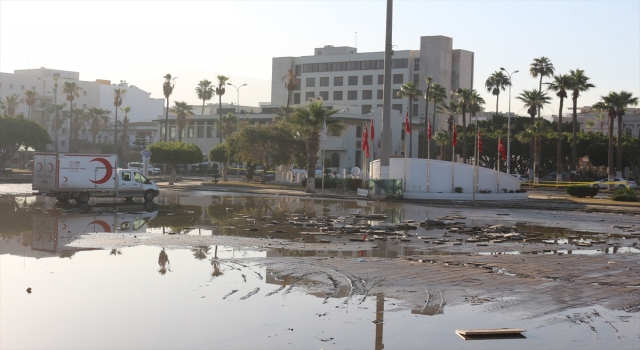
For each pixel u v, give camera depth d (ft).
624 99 225.15
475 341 28.81
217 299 35.83
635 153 272.31
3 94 423.23
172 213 90.43
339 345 27.78
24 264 45.78
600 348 28.04
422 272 44.88
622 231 80.84
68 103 458.50
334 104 352.90
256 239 61.52
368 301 35.91
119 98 366.43
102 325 30.53
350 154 303.89
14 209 91.09
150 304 34.58
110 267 45.09
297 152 199.21
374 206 117.50
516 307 35.14
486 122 329.11
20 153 315.37
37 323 30.78
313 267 46.03
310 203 121.90
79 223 73.51
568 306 35.60
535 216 103.04
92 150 375.86
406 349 27.45
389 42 133.49
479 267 47.75
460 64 384.27
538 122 249.34
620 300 37.29
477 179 149.69
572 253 57.67
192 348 27.22
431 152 340.59
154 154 185.26
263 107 381.60
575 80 239.30
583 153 278.26
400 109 378.32
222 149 223.30
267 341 28.25
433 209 113.50
